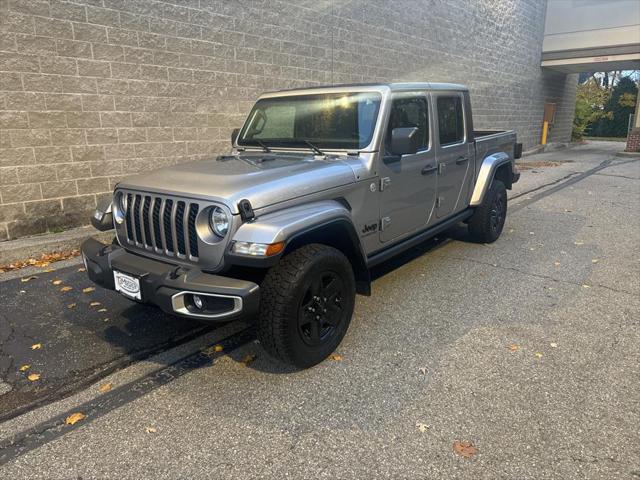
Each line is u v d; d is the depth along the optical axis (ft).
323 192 11.07
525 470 7.84
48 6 18.39
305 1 28.43
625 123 109.09
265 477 7.79
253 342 12.33
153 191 10.75
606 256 18.92
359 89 13.38
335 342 11.29
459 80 45.80
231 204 9.48
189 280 9.47
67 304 14.58
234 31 24.85
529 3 56.90
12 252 17.81
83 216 20.85
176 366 11.25
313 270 10.13
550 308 14.06
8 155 18.43
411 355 11.48
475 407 9.49
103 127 20.76
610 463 7.96
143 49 21.40
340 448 8.43
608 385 10.16
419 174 14.60
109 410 9.62
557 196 32.01
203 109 24.25
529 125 63.62
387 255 13.85
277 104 14.71
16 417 9.44
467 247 20.26
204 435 8.84
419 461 8.09
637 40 56.03
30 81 18.44
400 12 36.35
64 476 7.88
